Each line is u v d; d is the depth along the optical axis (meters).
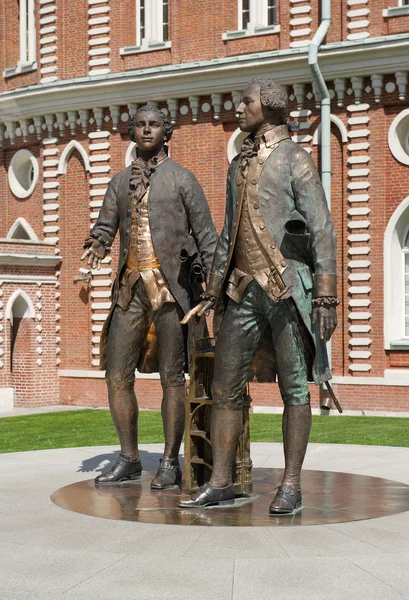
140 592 7.17
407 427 22.11
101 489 10.98
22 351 31.12
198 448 10.86
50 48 31.69
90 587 7.29
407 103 26.16
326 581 7.37
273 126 9.90
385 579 7.41
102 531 8.90
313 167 9.73
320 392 26.78
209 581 7.39
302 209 9.61
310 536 8.64
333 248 9.51
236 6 28.88
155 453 14.05
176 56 29.45
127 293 11.13
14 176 33.34
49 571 7.68
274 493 10.62
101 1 30.75
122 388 11.35
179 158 29.42
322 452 14.16
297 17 27.47
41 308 31.20
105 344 11.48
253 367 10.21
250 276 9.73
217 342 9.99
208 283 10.18
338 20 26.75
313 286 9.72
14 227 33.09
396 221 26.27
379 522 9.17
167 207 11.02
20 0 33.69
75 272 31.34
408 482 11.52
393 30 26.12
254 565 7.77
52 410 29.84
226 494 9.98
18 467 12.79
